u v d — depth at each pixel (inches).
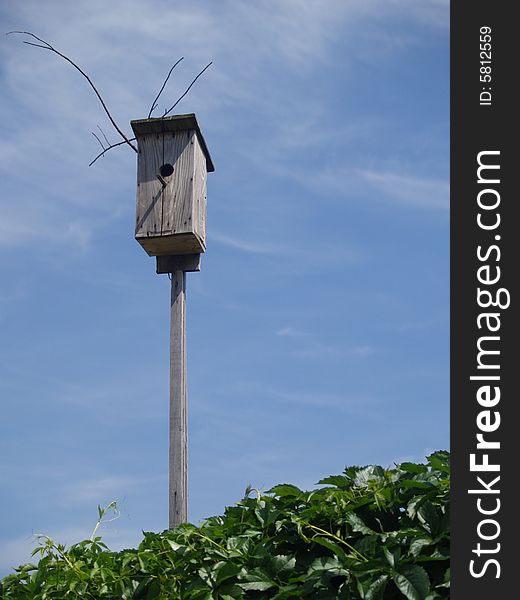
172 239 189.9
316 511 106.5
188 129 194.7
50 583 120.3
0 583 125.0
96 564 120.4
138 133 196.2
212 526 119.0
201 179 199.2
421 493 102.7
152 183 192.7
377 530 103.2
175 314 194.1
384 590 91.2
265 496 118.0
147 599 109.6
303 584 100.2
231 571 104.7
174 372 188.1
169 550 115.0
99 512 126.7
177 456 180.1
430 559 92.9
